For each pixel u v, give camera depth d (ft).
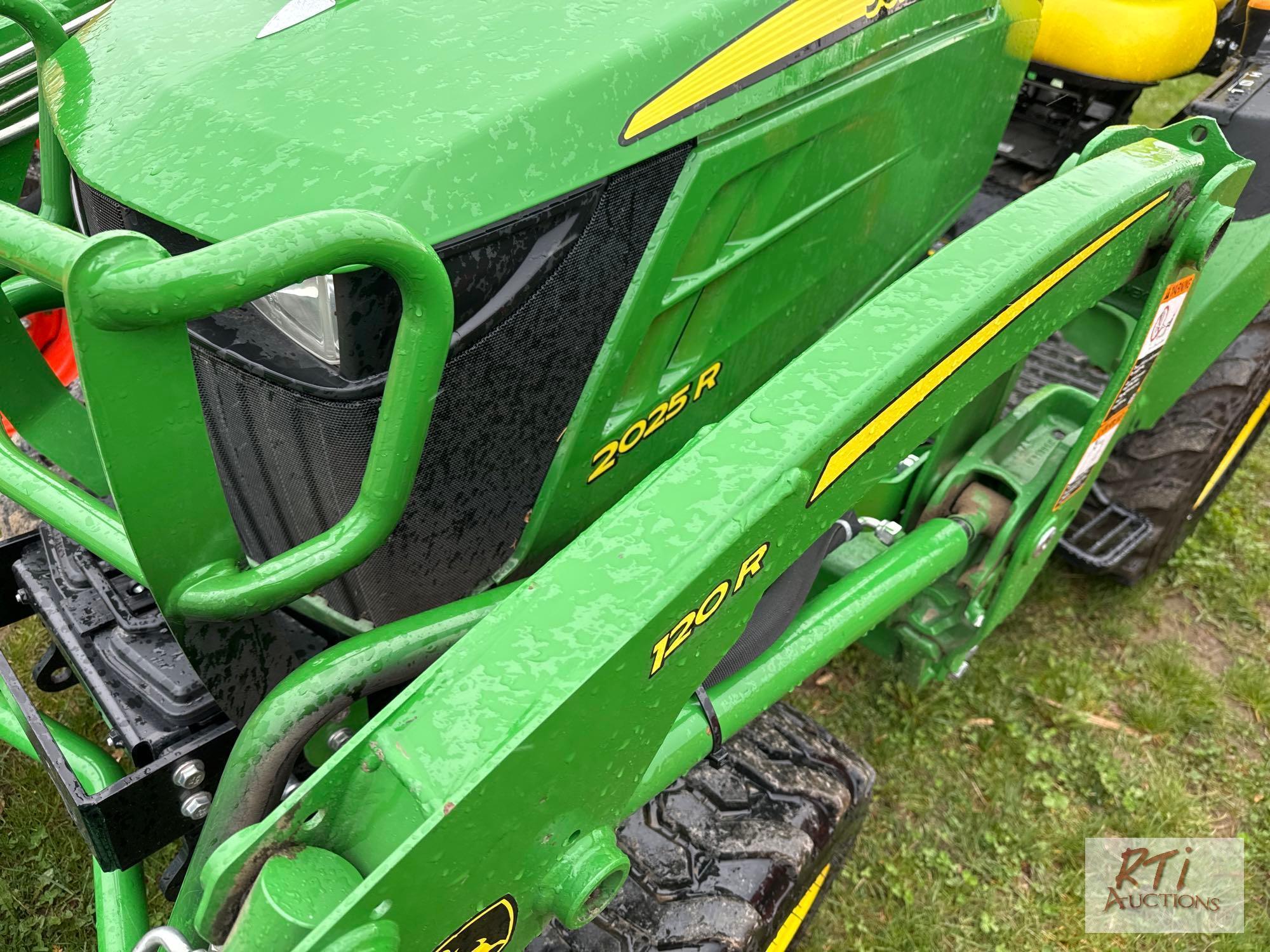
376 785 3.27
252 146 3.88
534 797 3.34
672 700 3.82
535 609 3.42
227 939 3.19
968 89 6.61
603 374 4.55
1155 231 5.66
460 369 4.05
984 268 4.53
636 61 4.30
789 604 5.26
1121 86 9.10
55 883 6.82
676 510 3.61
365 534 3.58
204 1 4.79
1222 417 8.07
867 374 4.00
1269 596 9.92
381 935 3.01
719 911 5.02
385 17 4.44
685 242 4.65
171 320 2.75
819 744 6.02
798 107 5.05
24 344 4.85
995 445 6.75
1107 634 9.37
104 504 4.30
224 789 3.72
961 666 6.92
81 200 4.57
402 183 3.72
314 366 3.97
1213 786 8.26
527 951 4.80
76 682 5.98
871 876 7.43
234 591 3.42
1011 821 7.85
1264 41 9.66
